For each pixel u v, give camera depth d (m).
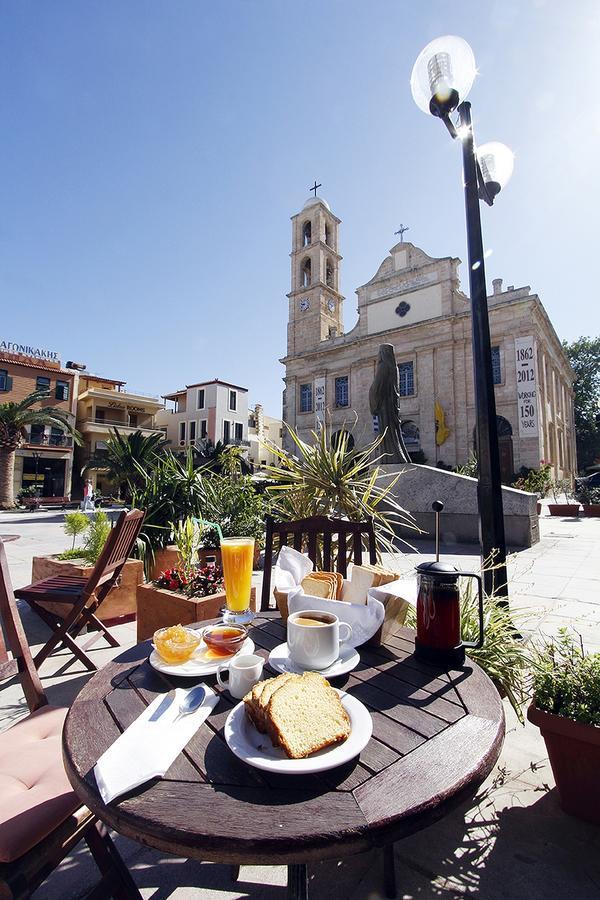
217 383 38.34
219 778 0.88
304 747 0.89
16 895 1.04
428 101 3.26
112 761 0.89
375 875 1.51
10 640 1.65
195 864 1.56
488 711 1.13
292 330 33.44
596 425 42.91
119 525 2.92
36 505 24.14
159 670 1.28
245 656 1.23
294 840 0.73
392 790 0.84
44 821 1.10
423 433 25.94
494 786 1.90
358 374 29.17
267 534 2.35
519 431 22.84
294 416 32.62
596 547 7.78
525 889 1.43
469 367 25.25
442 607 1.42
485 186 3.51
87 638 3.65
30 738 1.48
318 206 33.00
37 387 30.44
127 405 35.47
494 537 2.96
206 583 3.03
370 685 1.27
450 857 1.56
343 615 1.55
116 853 1.30
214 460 7.18
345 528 2.44
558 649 2.01
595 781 1.67
